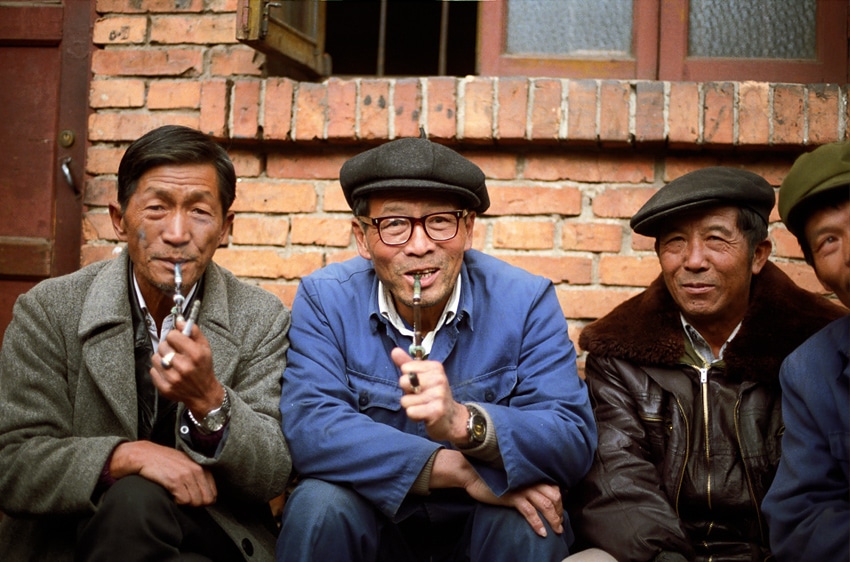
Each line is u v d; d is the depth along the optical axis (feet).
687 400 7.32
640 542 6.73
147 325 7.04
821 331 6.41
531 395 6.88
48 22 9.73
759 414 7.18
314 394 6.82
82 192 9.61
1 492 6.48
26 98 9.76
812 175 6.22
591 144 9.04
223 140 9.34
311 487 6.55
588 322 9.12
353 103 9.10
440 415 6.13
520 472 6.36
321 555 6.37
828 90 8.77
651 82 8.91
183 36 9.53
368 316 7.19
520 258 9.18
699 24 9.48
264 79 9.30
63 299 6.93
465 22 15.66
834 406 6.12
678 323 7.50
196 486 6.30
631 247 9.12
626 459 7.14
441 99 9.04
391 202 6.75
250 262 9.35
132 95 9.48
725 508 7.11
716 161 9.11
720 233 7.16
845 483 6.04
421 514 6.82
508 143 9.14
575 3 9.60
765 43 9.43
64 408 6.77
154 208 6.63
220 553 6.61
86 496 6.24
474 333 7.14
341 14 16.46
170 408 6.86
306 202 9.35
